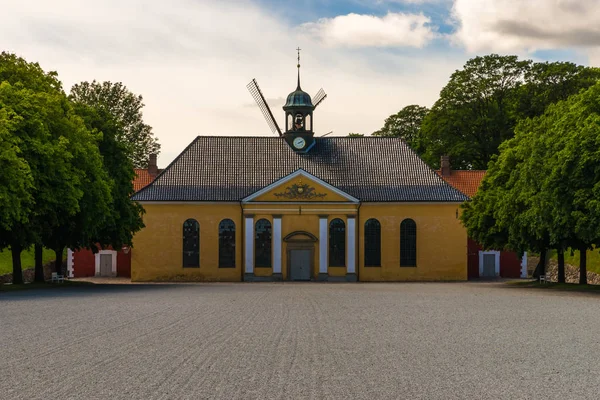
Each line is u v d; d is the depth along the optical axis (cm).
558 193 5119
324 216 7962
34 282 5878
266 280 7931
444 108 10344
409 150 8519
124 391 1519
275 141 8594
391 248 8019
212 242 7962
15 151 4519
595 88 5297
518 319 2998
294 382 1625
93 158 5519
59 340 2231
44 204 4919
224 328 2573
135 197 7912
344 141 8638
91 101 11762
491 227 6638
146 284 6988
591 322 2894
